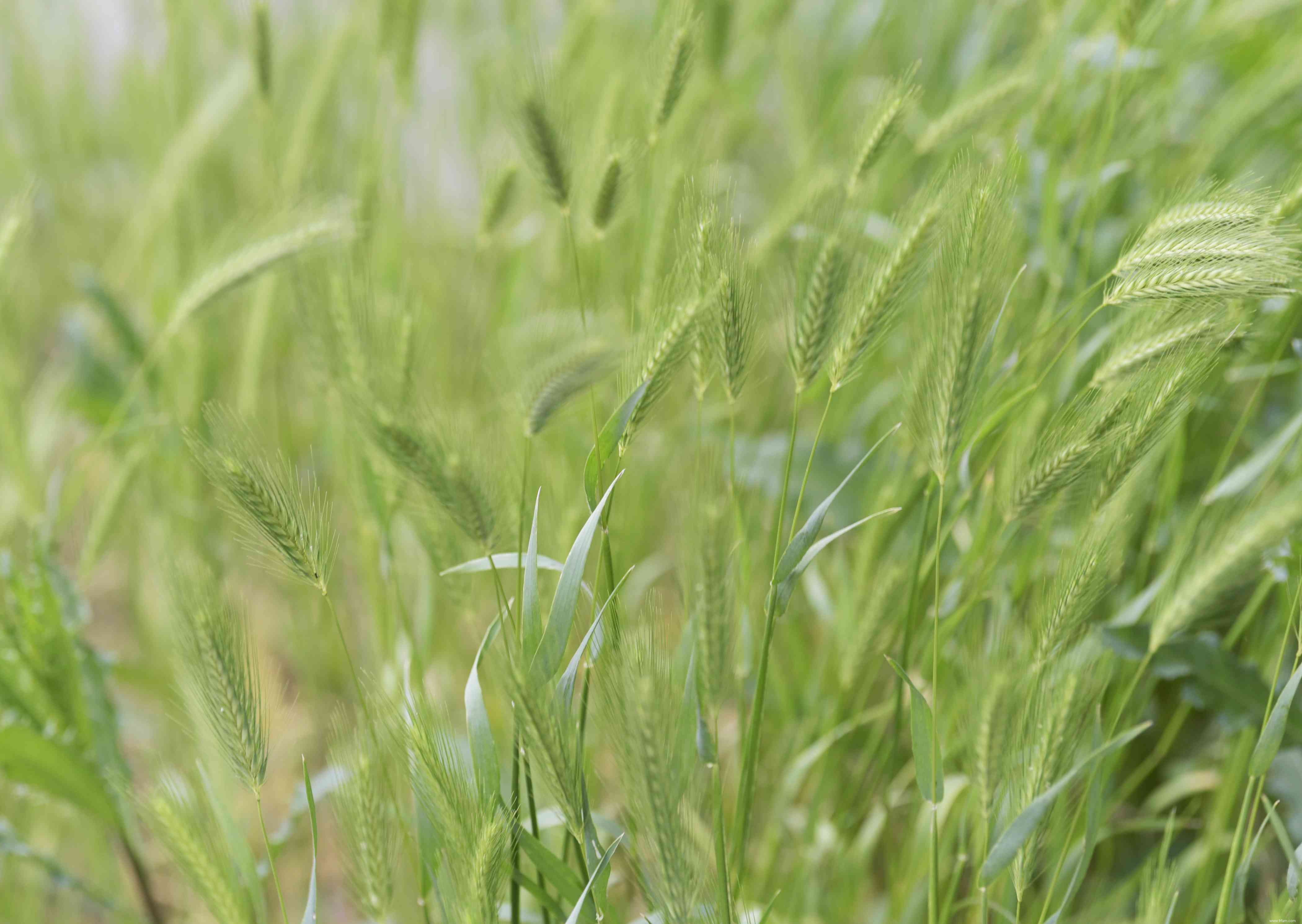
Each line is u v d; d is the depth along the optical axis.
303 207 2.05
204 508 2.32
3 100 3.22
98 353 2.38
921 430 1.81
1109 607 1.96
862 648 1.93
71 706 1.95
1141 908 1.82
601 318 1.96
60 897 2.10
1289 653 1.93
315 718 2.33
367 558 1.97
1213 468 2.04
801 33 3.01
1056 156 1.94
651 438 2.20
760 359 2.13
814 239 1.81
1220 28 2.09
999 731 1.80
